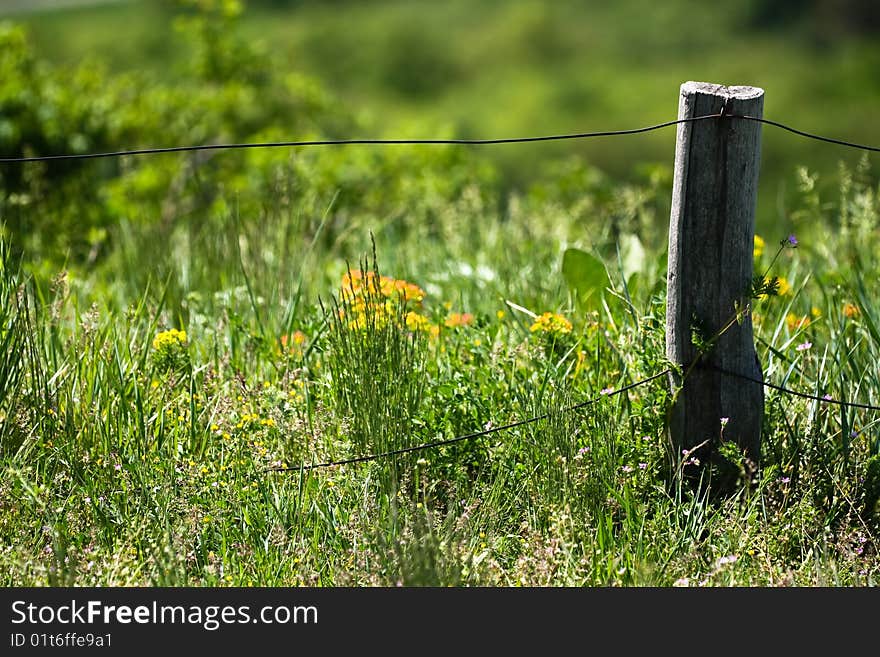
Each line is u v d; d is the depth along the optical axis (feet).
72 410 29.12
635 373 30.35
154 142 68.23
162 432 29.30
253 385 31.37
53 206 56.03
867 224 41.55
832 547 26.68
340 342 29.96
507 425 28.71
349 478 27.76
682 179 27.07
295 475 28.02
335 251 45.21
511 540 26.99
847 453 28.14
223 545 26.20
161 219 53.36
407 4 282.36
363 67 251.80
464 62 251.39
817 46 240.94
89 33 247.29
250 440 28.84
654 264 40.14
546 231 50.78
